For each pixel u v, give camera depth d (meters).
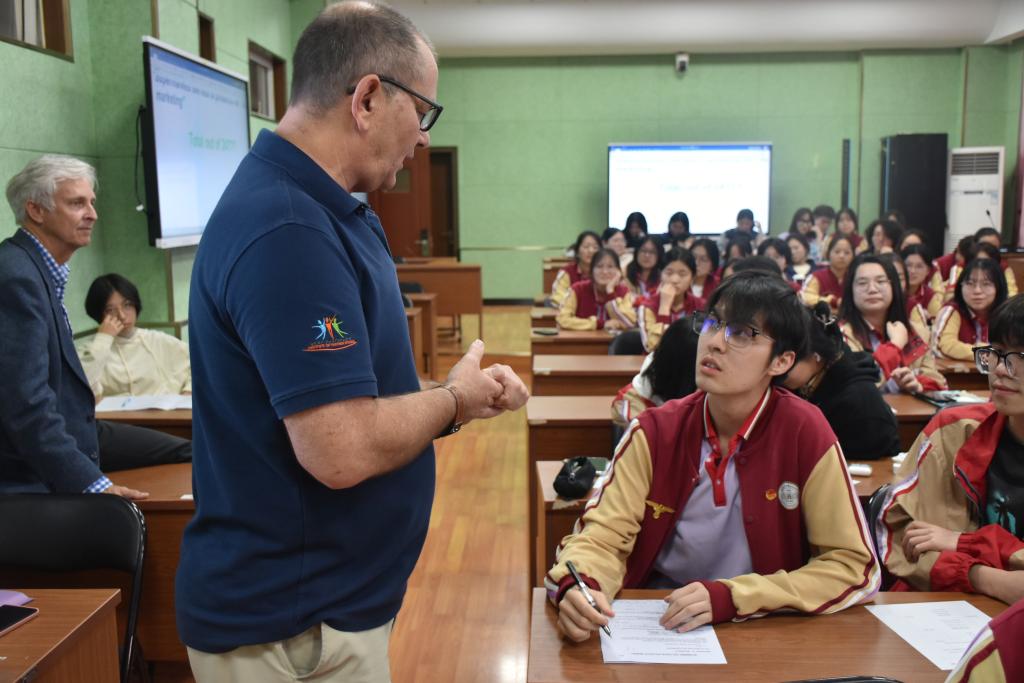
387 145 1.09
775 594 1.28
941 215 10.43
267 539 1.04
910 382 3.01
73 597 1.43
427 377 6.77
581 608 1.22
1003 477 1.54
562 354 5.04
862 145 10.91
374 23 1.06
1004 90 10.55
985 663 0.80
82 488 2.01
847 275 3.28
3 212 3.54
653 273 5.98
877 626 1.28
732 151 10.77
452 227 11.52
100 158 4.48
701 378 1.37
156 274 4.59
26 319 1.97
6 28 3.75
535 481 2.88
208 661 1.08
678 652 1.19
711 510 1.43
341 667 1.09
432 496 1.20
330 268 0.98
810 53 10.84
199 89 5.11
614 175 10.88
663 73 10.98
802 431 1.39
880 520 1.65
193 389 1.08
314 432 0.94
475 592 2.93
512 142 11.25
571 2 9.63
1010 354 1.44
